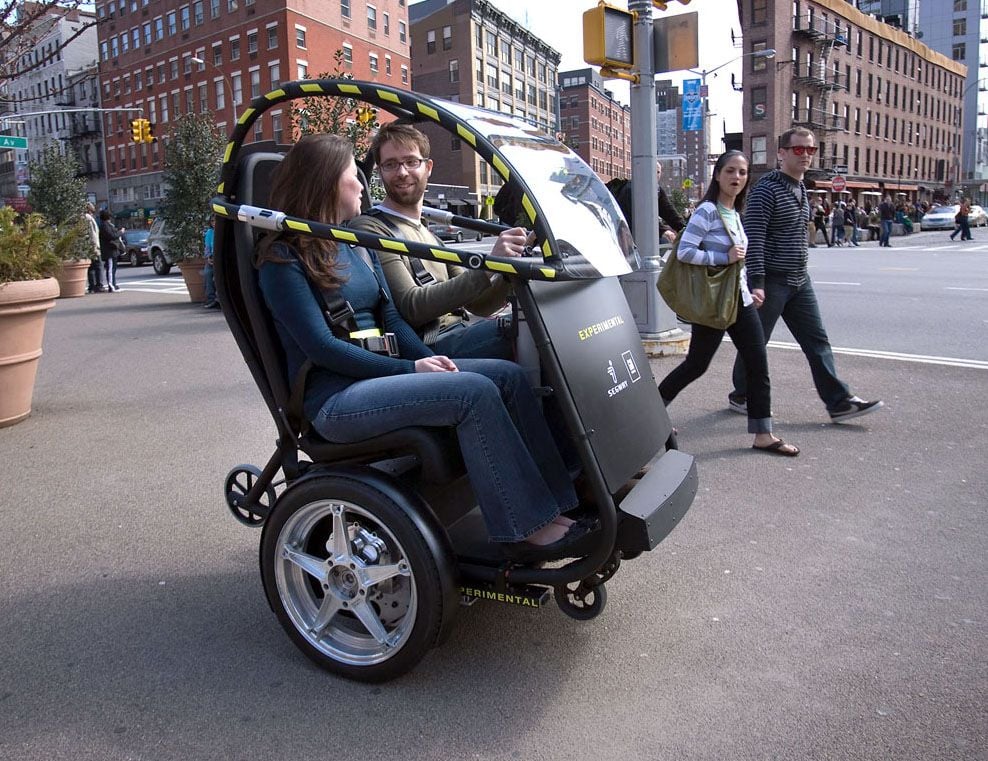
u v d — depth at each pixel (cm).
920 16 9219
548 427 288
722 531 401
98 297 1681
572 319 272
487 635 310
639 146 793
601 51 740
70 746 247
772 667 283
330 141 280
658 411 312
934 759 234
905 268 1817
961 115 8338
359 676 278
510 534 257
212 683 280
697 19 772
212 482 485
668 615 321
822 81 5534
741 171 484
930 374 721
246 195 298
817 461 500
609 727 252
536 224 256
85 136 6781
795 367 770
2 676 286
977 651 290
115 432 595
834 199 5909
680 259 489
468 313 352
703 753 239
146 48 6025
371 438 270
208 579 361
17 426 616
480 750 242
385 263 314
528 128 324
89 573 367
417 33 7006
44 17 671
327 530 307
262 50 5147
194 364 855
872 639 300
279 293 268
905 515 415
